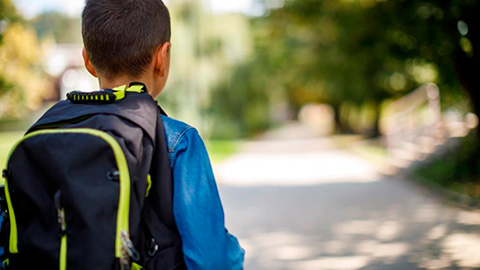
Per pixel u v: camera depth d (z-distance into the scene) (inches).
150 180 50.0
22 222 49.4
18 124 1233.4
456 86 473.4
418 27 398.0
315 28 656.4
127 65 55.8
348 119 1443.2
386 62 584.7
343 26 519.5
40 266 48.0
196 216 49.8
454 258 195.8
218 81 874.8
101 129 48.6
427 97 614.2
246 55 970.7
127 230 45.8
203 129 819.4
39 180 47.9
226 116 1043.3
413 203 337.1
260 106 1341.0
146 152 49.2
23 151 48.6
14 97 555.5
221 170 608.7
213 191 51.7
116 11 55.4
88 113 50.8
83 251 45.5
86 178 46.0
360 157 754.8
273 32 769.6
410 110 628.1
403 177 477.1
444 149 488.1
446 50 391.5
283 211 327.0
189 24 793.6
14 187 48.7
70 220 46.2
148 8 56.1
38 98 881.5
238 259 51.3
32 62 625.6
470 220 270.8
